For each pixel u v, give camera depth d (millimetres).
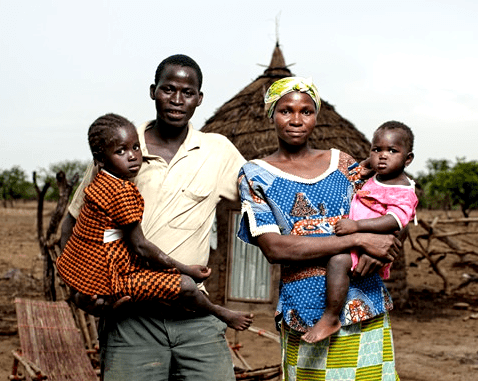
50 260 7590
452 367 7074
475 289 12945
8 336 8180
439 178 37062
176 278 3037
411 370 6941
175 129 3244
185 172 3203
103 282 2977
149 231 3166
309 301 2928
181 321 3201
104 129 2969
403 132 3074
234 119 11039
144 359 3184
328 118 11141
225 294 10195
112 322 3213
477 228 27500
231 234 10234
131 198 2955
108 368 3225
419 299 11750
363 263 2852
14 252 18047
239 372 5062
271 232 2920
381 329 3012
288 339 3031
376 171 3096
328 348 2924
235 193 3432
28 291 11656
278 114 3051
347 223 2859
